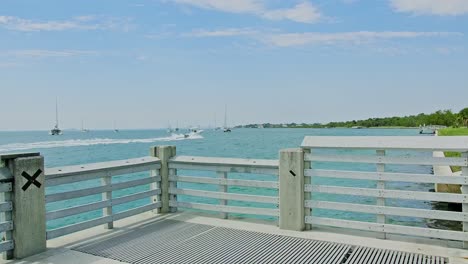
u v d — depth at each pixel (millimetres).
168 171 6871
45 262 4520
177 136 110000
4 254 4621
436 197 4863
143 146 55094
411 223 9438
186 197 14281
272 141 67062
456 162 4742
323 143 5547
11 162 4637
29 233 4727
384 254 4633
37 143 68000
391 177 5113
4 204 4570
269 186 5996
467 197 4691
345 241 5152
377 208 5230
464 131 44344
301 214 5656
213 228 5855
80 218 11609
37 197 4824
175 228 5887
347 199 13086
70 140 85062
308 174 5656
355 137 5457
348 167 23094
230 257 4617
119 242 5246
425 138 4996
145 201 13992
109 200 5863
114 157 35062
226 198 6312
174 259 4578
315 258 4543
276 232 5605
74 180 5340
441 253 4625
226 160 6352
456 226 9070
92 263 4473
